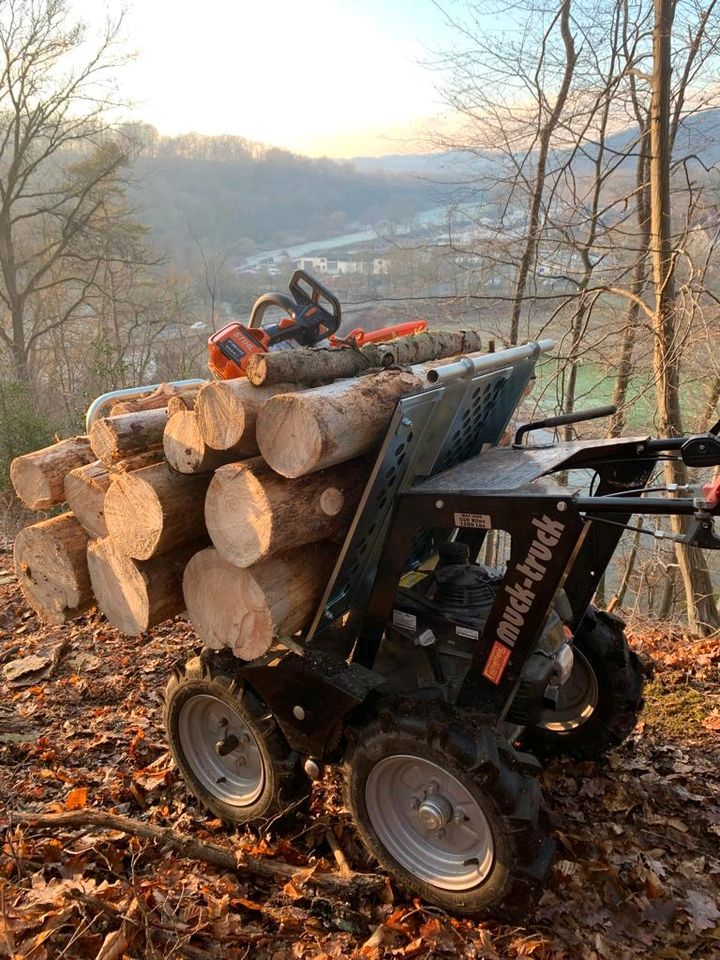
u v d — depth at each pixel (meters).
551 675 3.02
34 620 5.57
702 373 8.87
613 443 3.18
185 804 3.46
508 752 2.62
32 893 2.73
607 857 3.12
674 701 4.52
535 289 9.91
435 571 3.32
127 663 4.84
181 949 2.55
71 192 24.41
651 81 8.45
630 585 11.29
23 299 24.48
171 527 2.79
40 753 3.81
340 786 3.54
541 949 2.66
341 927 2.73
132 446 2.98
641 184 9.55
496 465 3.07
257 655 2.77
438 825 2.68
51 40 21.97
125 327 26.34
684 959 2.67
